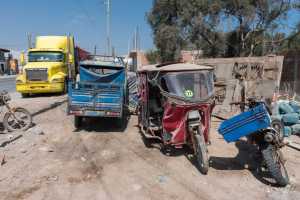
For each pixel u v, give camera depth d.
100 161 6.23
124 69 11.34
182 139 6.13
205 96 6.05
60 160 6.24
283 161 5.25
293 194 4.75
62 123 9.88
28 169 5.69
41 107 12.70
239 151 6.85
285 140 7.57
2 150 6.79
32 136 8.02
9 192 4.76
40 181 5.17
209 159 6.30
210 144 7.00
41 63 16.83
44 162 6.08
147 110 7.46
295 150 6.95
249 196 4.70
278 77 12.10
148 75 7.20
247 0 26.31
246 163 6.07
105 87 9.01
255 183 5.16
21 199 4.55
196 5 27.70
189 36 29.62
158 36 30.45
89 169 5.77
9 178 5.27
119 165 6.00
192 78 6.20
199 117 5.86
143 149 7.04
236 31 30.03
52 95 17.19
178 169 5.78
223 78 12.48
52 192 4.79
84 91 8.41
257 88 11.17
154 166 5.94
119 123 9.24
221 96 11.34
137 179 5.33
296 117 8.37
